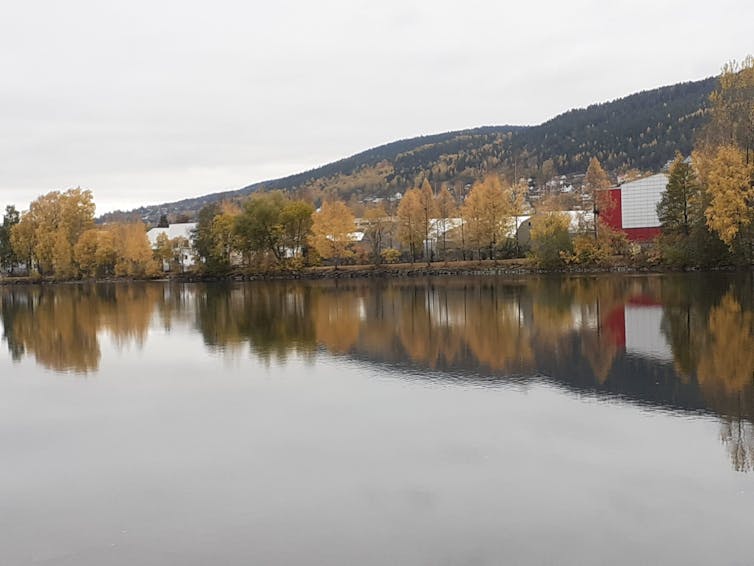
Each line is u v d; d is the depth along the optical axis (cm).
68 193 13612
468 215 9625
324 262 11469
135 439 1911
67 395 2509
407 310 4934
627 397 2136
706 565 1104
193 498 1462
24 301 7962
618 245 8462
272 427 1958
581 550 1163
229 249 12000
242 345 3531
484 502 1370
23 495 1530
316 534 1263
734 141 6638
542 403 2108
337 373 2689
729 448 1631
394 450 1708
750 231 6356
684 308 4191
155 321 4975
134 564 1189
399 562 1146
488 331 3662
